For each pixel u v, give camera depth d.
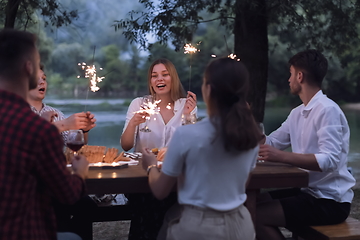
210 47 30.91
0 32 1.69
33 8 6.28
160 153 2.63
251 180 2.27
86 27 7.67
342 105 27.69
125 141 3.26
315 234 2.51
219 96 1.87
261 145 2.53
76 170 1.85
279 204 2.56
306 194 2.63
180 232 1.92
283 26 7.89
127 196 3.11
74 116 2.72
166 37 6.53
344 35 7.42
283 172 2.33
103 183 2.13
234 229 1.90
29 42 1.70
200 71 31.88
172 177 1.91
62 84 35.88
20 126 1.56
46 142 1.57
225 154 1.88
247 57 6.61
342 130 2.62
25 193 1.57
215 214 1.89
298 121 2.87
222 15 7.10
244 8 6.30
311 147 2.70
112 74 38.34
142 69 39.19
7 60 1.65
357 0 7.30
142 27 6.20
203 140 1.86
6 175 1.54
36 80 1.74
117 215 3.17
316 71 2.68
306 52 2.74
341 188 2.61
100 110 28.02
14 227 1.55
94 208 3.12
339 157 2.53
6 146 1.54
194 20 6.59
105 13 35.38
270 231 2.56
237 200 1.95
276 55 25.97
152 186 2.01
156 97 3.54
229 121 1.82
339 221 2.61
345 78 26.47
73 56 35.34
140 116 3.09
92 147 2.59
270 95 29.72
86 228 3.01
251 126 1.84
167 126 3.38
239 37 6.74
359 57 10.16
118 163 2.52
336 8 7.08
